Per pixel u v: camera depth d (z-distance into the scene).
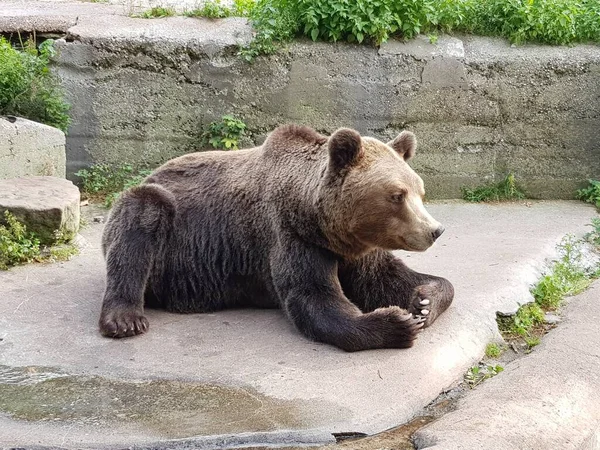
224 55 7.53
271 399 5.01
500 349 5.62
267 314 5.77
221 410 4.94
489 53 7.62
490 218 7.26
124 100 7.53
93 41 7.45
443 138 7.66
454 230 6.99
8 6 8.31
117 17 7.82
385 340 5.33
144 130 7.58
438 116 7.62
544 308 6.02
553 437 4.84
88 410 4.93
